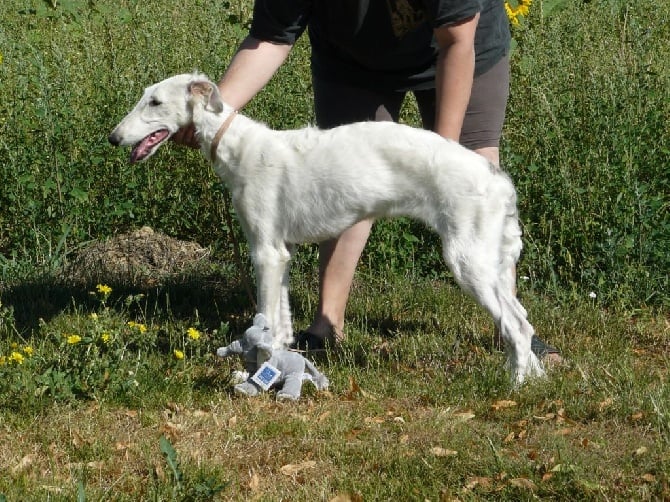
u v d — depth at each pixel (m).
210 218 8.20
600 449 4.52
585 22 9.97
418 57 5.80
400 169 5.19
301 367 5.36
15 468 4.33
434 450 4.50
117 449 4.58
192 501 4.02
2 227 7.91
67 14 10.73
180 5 11.70
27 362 5.34
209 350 5.82
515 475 4.24
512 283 5.68
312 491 4.16
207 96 5.42
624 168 7.51
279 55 5.65
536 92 8.07
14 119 7.87
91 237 8.12
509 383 5.33
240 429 4.82
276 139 5.41
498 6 5.88
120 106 8.06
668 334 6.37
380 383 5.49
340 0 5.47
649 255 7.09
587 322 6.55
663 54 9.54
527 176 7.64
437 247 7.73
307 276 7.56
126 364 5.45
